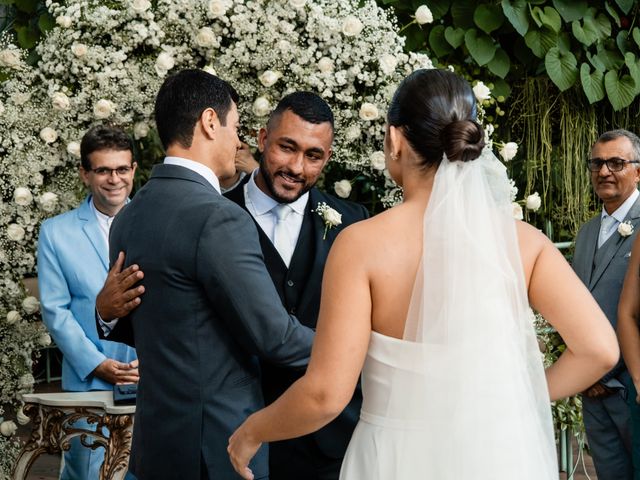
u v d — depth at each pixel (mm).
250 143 3398
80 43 3410
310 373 1626
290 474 2578
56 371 5301
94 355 3164
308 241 2650
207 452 2059
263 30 3297
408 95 1711
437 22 4270
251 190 2684
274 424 1675
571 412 4312
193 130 2160
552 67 4258
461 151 1654
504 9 4109
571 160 4699
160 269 2076
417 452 1684
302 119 2531
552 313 1692
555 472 1774
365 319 1641
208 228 2033
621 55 4543
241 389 2127
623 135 3684
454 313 1648
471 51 4117
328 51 3330
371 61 3342
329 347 1620
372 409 1741
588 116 4715
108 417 2686
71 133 3553
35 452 2807
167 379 2088
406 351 1668
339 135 3352
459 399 1664
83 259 3275
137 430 2199
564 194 4773
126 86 3404
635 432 3189
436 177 1675
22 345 3789
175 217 2080
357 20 3219
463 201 1665
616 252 3633
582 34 4324
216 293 2033
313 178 2605
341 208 2762
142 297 2133
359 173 3779
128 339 2361
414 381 1672
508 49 4500
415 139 1702
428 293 1646
